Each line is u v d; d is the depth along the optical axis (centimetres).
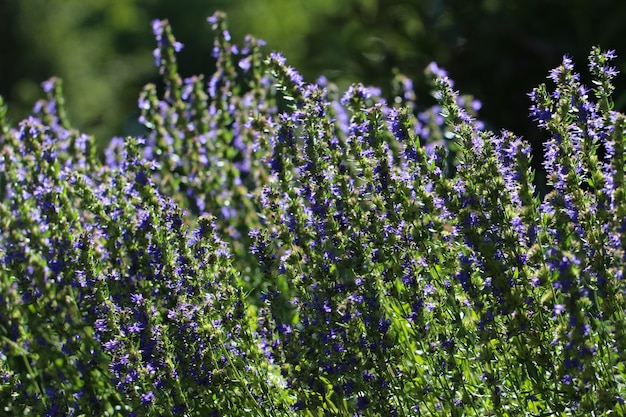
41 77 2370
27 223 559
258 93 713
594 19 1052
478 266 466
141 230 528
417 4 1192
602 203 440
